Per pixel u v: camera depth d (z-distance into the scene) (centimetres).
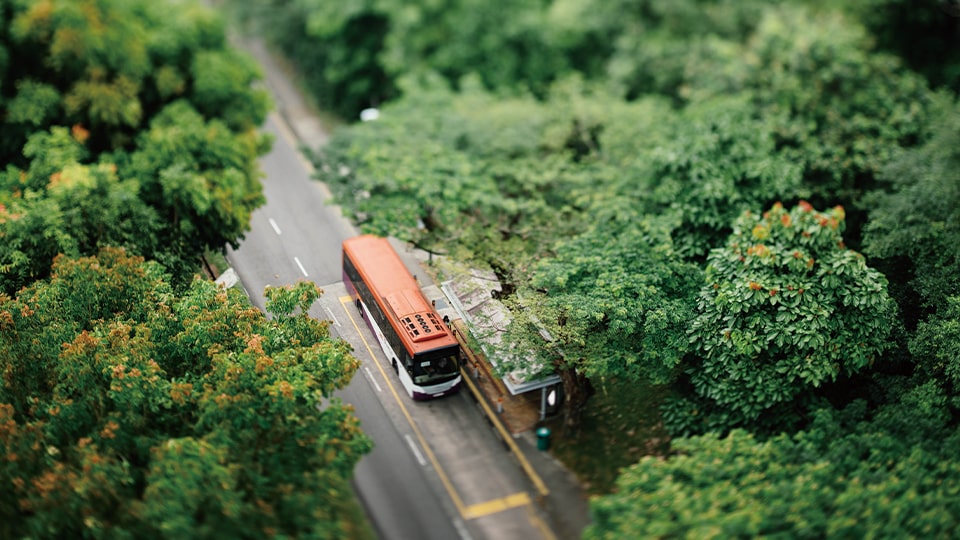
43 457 3281
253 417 3306
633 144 5353
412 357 3888
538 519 3534
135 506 3012
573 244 4331
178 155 4809
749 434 3447
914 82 5369
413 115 5681
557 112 5741
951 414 3819
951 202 4416
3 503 3134
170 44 5500
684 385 4047
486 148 5412
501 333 4062
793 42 5719
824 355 3756
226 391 3356
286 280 4656
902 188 4600
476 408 4012
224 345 3631
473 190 4916
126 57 5269
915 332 4084
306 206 5294
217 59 5528
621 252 4188
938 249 4328
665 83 6247
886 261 4559
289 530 3095
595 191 4959
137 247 4378
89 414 3416
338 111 6725
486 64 6656
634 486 3269
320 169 5206
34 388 3556
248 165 5100
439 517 3531
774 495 3184
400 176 4872
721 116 4881
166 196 4628
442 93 5941
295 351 3550
